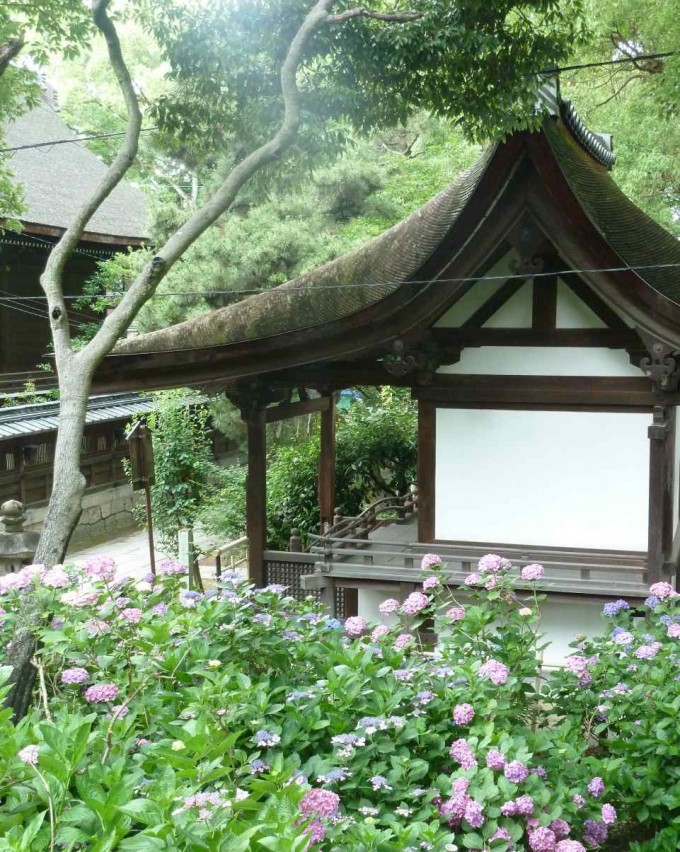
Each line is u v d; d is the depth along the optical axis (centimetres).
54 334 641
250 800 322
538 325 918
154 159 1894
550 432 933
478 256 848
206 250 1455
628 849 541
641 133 1761
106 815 300
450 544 964
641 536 916
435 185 2038
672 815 504
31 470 1803
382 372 986
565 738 491
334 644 499
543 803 383
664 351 834
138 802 297
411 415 1588
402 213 1756
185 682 447
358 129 902
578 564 883
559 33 816
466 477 959
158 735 412
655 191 1883
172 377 975
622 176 1811
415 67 808
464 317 934
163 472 1541
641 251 942
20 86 1184
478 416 952
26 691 492
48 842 298
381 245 1039
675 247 1089
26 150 2458
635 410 908
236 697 404
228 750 378
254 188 969
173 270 1471
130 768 359
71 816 299
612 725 536
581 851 357
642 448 909
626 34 1781
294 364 948
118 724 378
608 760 485
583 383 913
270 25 838
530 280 915
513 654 518
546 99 895
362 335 912
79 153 2758
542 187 809
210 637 479
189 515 1559
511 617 567
